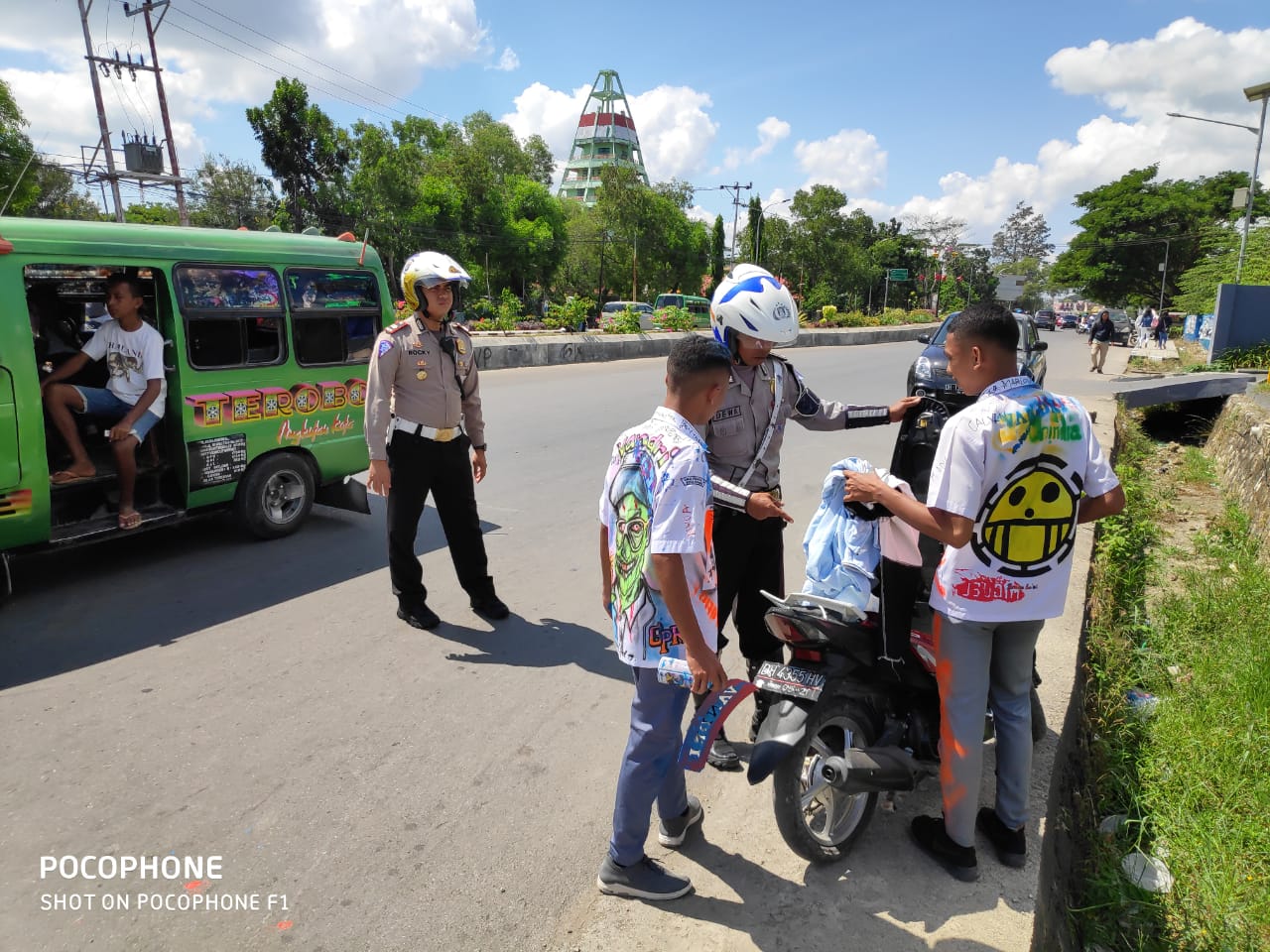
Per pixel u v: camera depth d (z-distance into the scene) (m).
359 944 2.49
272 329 6.01
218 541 6.18
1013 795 2.68
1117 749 3.94
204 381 5.60
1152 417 16.03
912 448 3.43
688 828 2.92
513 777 3.35
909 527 2.69
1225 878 3.17
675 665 2.32
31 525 4.77
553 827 3.05
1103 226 61.28
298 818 3.06
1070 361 25.41
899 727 2.96
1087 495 2.52
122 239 5.07
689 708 4.03
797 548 6.23
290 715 3.77
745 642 3.50
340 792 3.22
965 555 2.48
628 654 2.43
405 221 40.16
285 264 6.04
